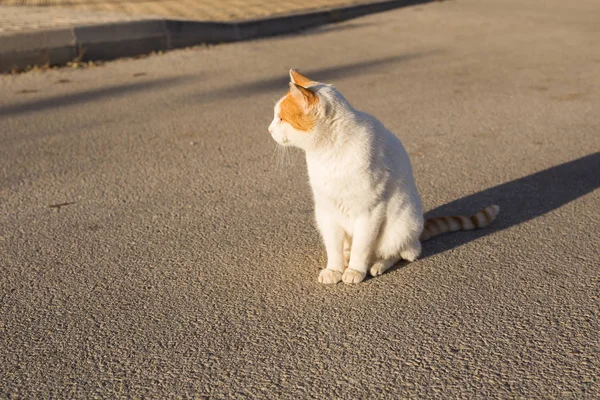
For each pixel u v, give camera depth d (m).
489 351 1.57
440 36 4.63
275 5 5.66
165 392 1.51
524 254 1.89
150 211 2.15
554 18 5.27
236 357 1.58
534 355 1.56
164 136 2.69
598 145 2.53
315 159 1.78
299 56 4.01
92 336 1.65
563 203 2.13
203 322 1.68
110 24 3.92
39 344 1.63
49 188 2.29
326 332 1.64
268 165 2.44
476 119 2.80
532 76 3.44
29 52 3.66
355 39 4.57
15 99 3.14
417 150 2.52
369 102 3.01
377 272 1.83
